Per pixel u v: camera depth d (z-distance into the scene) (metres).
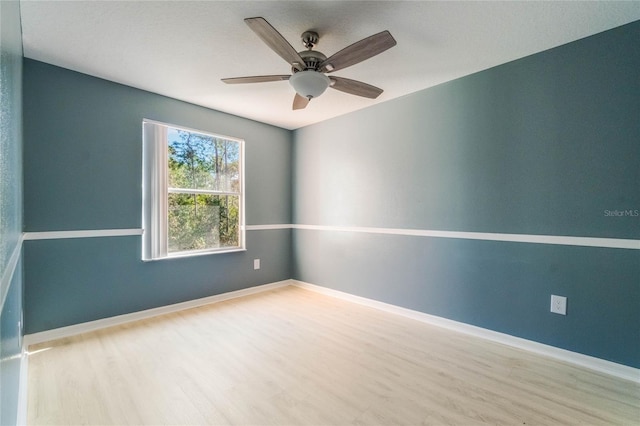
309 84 2.09
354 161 3.72
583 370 2.12
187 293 3.42
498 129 2.59
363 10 1.88
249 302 3.65
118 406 1.71
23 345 2.28
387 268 3.39
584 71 2.18
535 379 2.00
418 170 3.12
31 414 1.63
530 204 2.43
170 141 3.32
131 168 3.00
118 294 2.92
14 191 1.40
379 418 1.63
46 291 2.54
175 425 1.57
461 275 2.82
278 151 4.38
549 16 1.93
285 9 1.87
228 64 2.56
